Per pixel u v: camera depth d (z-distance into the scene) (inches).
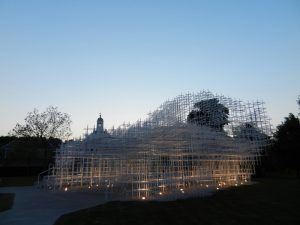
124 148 802.8
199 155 943.7
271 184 1144.8
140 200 687.1
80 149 932.0
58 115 2047.2
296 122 1592.0
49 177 1048.8
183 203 665.6
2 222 470.9
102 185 1010.7
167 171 873.5
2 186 1171.9
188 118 1169.4
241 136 1133.7
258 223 527.8
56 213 545.3
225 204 685.3
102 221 485.7
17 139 1946.4
